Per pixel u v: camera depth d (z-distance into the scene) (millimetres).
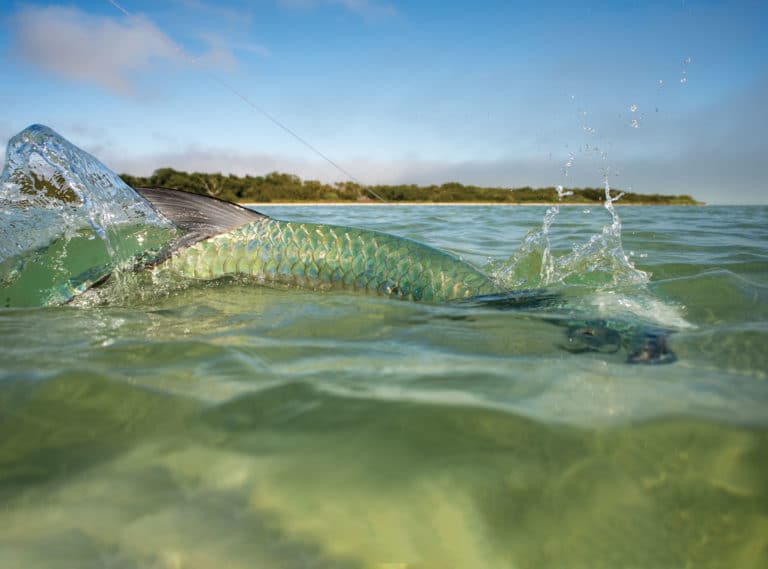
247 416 1791
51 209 3865
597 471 1497
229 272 4148
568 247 6324
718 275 4098
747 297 3502
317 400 1903
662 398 1903
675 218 12430
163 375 2152
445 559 1236
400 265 3850
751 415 1767
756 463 1524
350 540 1278
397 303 3506
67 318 3168
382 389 2006
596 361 2346
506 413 1780
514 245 6973
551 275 4160
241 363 2305
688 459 1545
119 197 4047
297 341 2682
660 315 3123
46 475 1496
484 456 1556
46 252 3793
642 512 1371
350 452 1576
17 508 1362
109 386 2025
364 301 3582
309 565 1210
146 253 4020
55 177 3838
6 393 1967
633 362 2324
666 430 1675
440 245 6836
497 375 2162
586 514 1363
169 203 4145
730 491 1429
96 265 3830
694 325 2900
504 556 1254
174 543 1257
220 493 1416
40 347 2537
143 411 1840
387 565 1221
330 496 1403
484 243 7184
